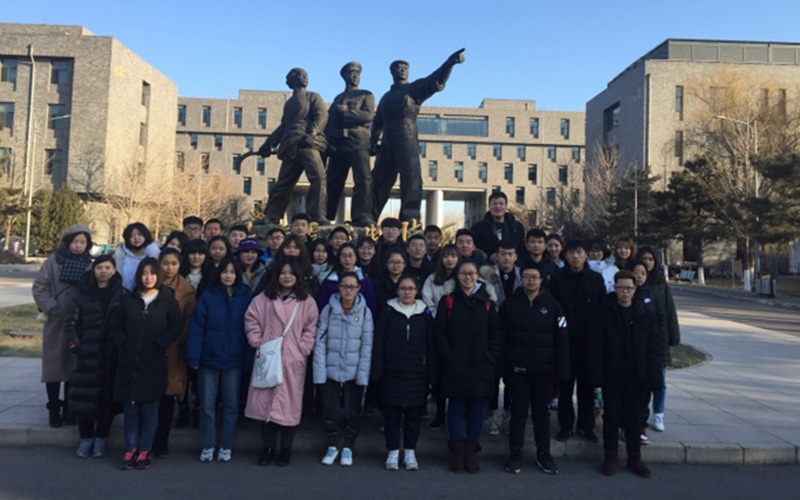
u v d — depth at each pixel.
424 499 4.30
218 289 5.06
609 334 5.01
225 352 4.96
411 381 4.86
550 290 5.58
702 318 16.17
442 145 59.12
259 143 58.59
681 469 5.12
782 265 37.12
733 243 43.56
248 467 4.90
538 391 4.96
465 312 4.94
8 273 29.27
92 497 4.16
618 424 4.98
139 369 4.69
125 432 4.80
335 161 10.69
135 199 37.88
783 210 24.88
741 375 8.51
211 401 4.99
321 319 5.12
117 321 4.77
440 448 5.41
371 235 9.36
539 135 59.56
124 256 5.57
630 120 47.38
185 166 46.25
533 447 5.36
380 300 5.53
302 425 5.70
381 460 5.20
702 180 32.53
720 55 49.03
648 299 5.09
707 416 6.27
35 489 4.29
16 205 35.31
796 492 4.61
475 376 4.85
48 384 5.35
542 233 5.68
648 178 37.34
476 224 6.78
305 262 5.46
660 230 34.16
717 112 38.84
